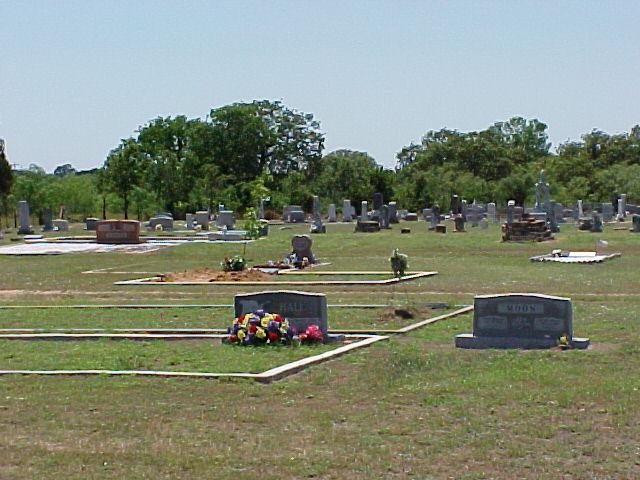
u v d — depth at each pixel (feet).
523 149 488.02
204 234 209.97
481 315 56.39
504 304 55.88
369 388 44.98
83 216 356.79
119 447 35.94
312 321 59.72
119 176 346.95
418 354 53.57
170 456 34.63
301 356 53.78
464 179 364.79
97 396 44.14
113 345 60.39
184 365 51.98
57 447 36.17
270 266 120.37
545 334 55.26
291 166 401.49
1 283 109.40
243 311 60.64
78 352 57.47
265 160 398.83
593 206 292.61
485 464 33.17
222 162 384.06
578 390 43.24
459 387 44.47
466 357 52.34
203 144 382.63
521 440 35.78
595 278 100.53
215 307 79.05
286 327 58.59
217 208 332.39
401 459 33.83
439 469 32.73
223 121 386.11
